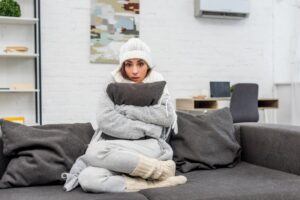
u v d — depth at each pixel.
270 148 1.89
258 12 4.73
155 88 1.81
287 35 4.55
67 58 4.03
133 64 1.96
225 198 1.37
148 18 4.29
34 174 1.57
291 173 1.75
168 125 1.80
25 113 3.88
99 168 1.50
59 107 4.00
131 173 1.51
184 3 4.42
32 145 1.64
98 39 4.09
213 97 4.16
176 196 1.36
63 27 4.00
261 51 4.75
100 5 4.09
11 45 3.82
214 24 4.55
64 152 1.67
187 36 4.44
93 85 4.12
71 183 1.51
